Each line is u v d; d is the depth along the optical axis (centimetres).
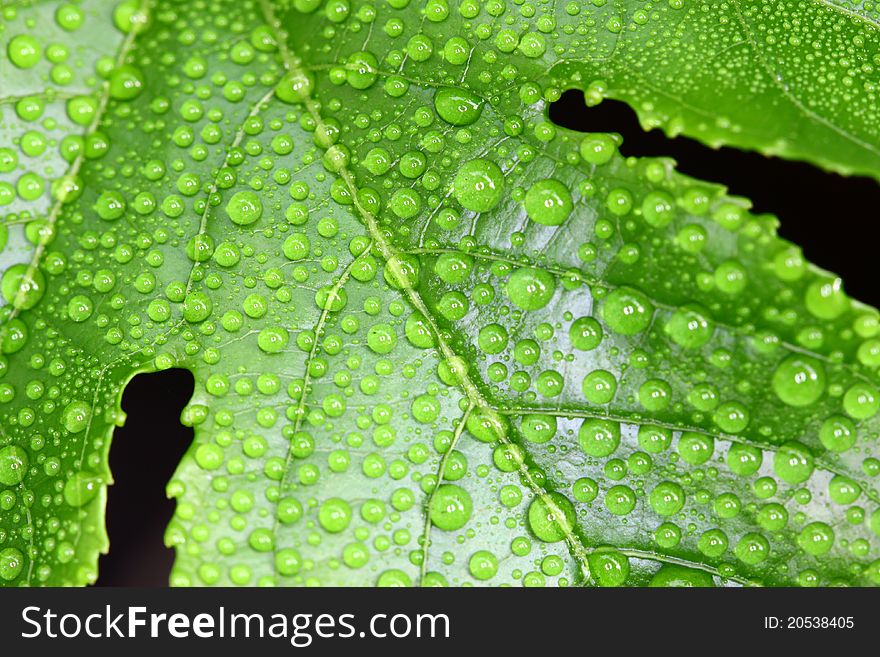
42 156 13
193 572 12
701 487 13
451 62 13
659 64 13
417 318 13
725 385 12
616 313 13
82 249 13
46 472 13
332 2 13
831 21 13
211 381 13
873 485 12
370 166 13
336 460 13
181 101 13
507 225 13
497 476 13
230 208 13
